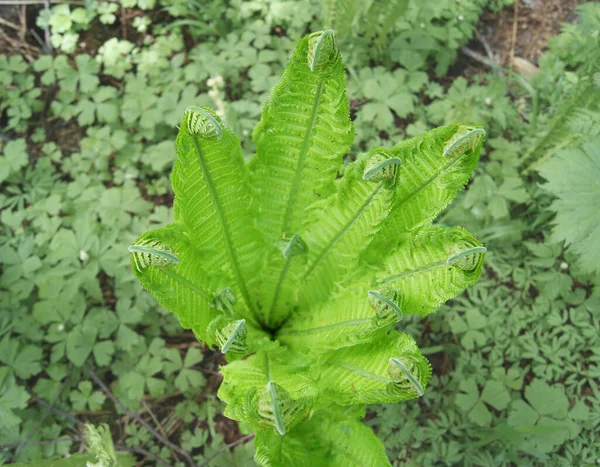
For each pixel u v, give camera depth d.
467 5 1.04
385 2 0.90
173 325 0.82
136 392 0.75
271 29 1.06
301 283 0.59
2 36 1.02
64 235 0.81
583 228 0.72
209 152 0.42
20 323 0.78
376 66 1.04
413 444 0.76
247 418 0.41
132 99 0.93
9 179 0.89
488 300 0.84
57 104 0.95
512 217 0.92
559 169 0.74
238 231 0.53
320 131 0.47
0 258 0.81
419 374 0.39
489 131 0.97
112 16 1.02
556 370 0.80
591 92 0.76
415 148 0.44
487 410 0.76
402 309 0.48
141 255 0.38
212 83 0.88
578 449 0.75
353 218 0.50
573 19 1.11
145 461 0.75
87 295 0.83
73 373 0.78
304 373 0.53
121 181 0.90
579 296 0.84
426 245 0.44
